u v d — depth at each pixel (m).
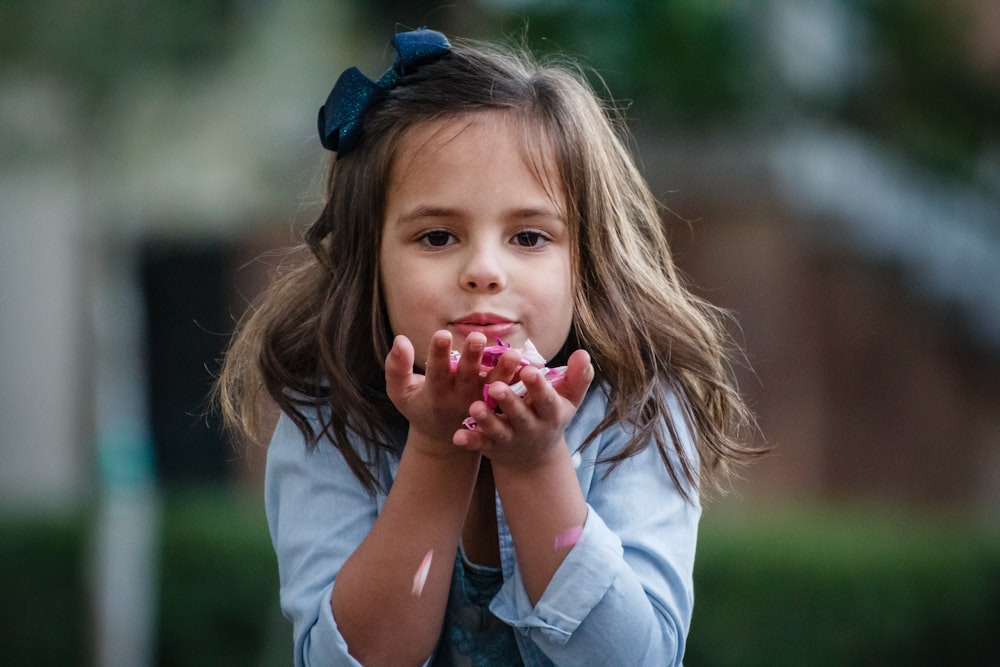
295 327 3.78
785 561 12.30
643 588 3.35
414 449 3.16
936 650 12.31
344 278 3.63
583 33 9.32
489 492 3.57
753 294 14.68
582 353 3.07
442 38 3.62
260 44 10.80
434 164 3.38
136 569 12.02
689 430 3.71
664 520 3.51
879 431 15.48
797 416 15.05
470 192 3.35
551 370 3.16
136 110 10.56
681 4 11.73
